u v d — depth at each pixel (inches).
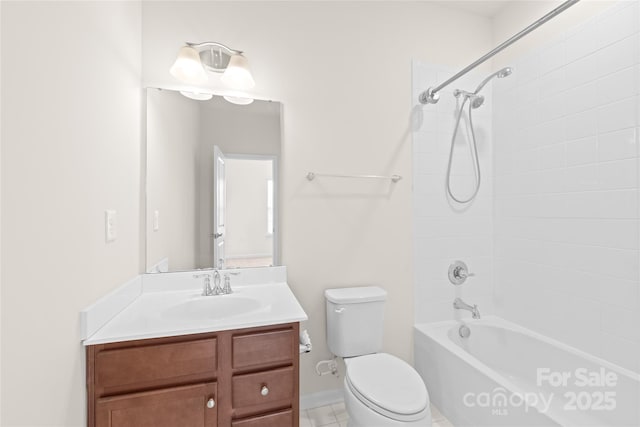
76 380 37.0
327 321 70.3
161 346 42.1
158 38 61.5
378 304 67.8
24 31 28.1
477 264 84.7
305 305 70.6
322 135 71.5
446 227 81.7
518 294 78.2
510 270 80.4
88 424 39.6
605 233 59.2
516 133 78.5
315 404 70.7
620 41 56.4
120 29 50.3
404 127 78.0
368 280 75.1
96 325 41.1
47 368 31.2
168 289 61.4
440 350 69.1
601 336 59.9
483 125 85.1
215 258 65.5
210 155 65.1
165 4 62.0
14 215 26.7
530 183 74.7
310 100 70.7
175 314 52.6
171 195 62.8
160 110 61.9
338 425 64.6
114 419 40.3
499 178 83.7
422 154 79.6
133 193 56.6
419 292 79.4
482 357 78.6
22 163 27.7
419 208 79.3
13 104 26.7
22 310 27.7
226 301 58.1
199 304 56.7
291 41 69.4
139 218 60.2
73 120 36.3
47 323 31.2
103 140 44.2
